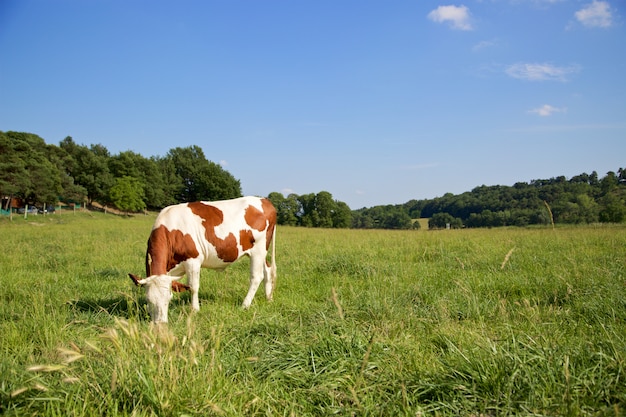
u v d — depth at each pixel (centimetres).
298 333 439
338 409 294
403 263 995
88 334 484
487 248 1226
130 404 291
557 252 1076
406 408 286
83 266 1062
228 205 705
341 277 845
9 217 4153
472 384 313
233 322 506
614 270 729
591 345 372
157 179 7931
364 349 381
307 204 7681
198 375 309
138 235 2055
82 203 7262
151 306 531
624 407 274
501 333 427
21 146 5353
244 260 1069
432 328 479
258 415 300
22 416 280
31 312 532
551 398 282
